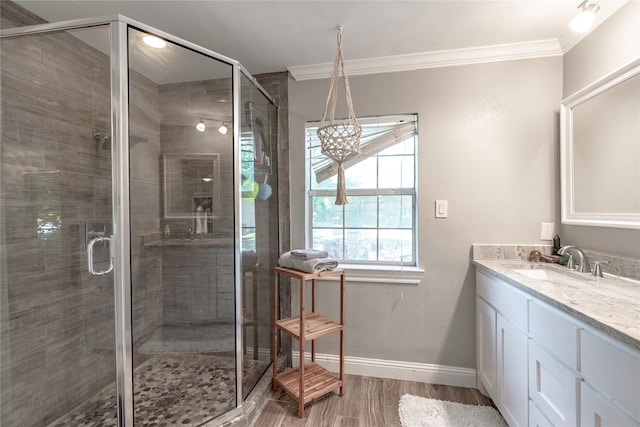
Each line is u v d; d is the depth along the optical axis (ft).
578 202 5.40
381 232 7.06
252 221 6.21
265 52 6.39
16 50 4.60
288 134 7.26
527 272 5.18
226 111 5.59
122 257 4.66
